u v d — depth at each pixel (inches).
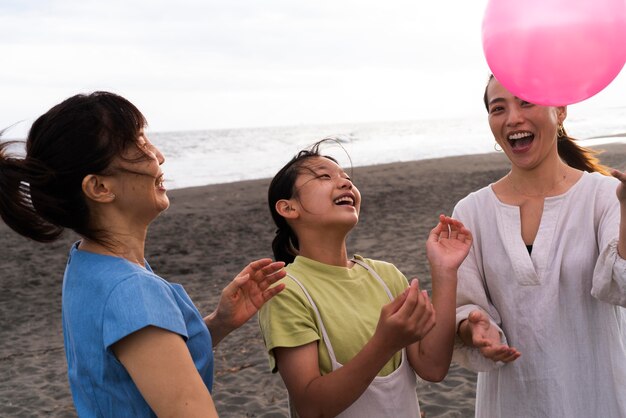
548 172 82.4
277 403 173.9
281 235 85.4
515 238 81.4
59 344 241.0
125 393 51.4
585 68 62.7
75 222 54.8
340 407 66.2
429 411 160.9
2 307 295.0
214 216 522.0
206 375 56.9
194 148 2039.9
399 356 75.3
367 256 334.0
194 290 298.7
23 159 53.8
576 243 79.0
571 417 78.0
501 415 82.4
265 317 73.5
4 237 468.8
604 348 78.5
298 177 78.2
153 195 56.1
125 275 51.8
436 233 77.2
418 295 62.3
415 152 1368.1
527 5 63.2
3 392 196.5
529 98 67.9
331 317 73.1
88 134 53.1
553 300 78.2
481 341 70.8
